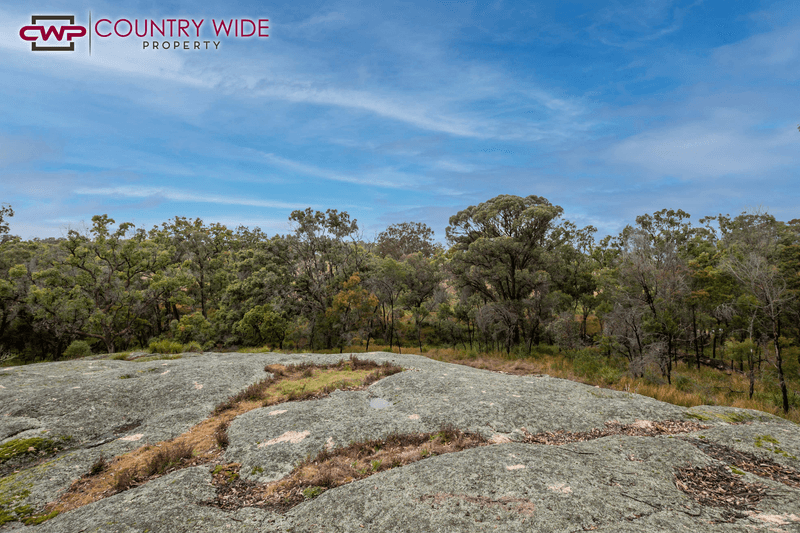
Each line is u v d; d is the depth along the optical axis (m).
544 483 4.96
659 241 20.19
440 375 12.38
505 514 4.27
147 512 4.72
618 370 17.72
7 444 7.38
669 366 16.91
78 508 5.25
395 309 34.44
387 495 4.87
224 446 7.45
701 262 26.61
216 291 39.44
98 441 7.98
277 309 29.09
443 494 4.78
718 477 5.50
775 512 4.35
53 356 30.16
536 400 9.46
